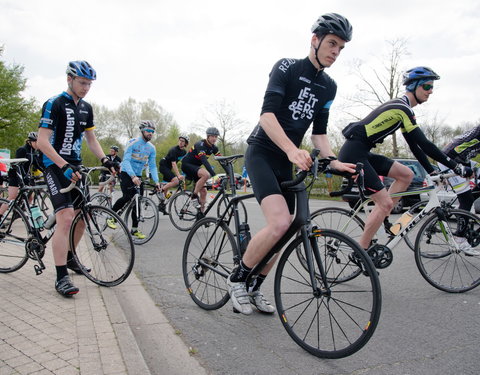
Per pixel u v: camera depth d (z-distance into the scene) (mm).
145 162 5965
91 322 2480
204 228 3080
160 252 5051
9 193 5250
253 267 2475
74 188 3359
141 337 2492
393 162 3654
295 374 2025
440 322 2707
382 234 3633
